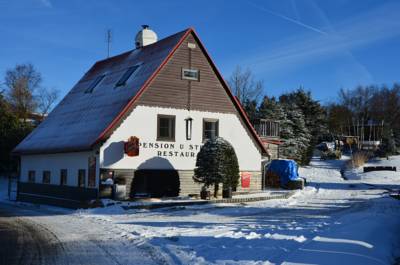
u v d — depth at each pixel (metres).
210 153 25.52
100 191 24.61
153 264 10.12
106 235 14.45
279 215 19.98
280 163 36.81
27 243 13.16
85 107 31.11
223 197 26.48
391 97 93.50
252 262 9.92
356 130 91.06
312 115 72.69
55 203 28.88
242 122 30.14
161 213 20.92
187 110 27.97
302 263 9.53
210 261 10.29
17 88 69.00
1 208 26.39
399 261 10.50
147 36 33.38
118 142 25.36
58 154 29.28
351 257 10.01
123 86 28.92
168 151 27.08
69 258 10.92
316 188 36.75
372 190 35.28
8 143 46.34
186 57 28.20
